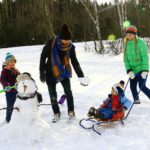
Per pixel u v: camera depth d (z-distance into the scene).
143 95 4.22
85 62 9.29
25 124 2.63
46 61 3.16
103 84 5.43
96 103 3.94
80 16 19.27
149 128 2.87
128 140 2.60
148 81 5.28
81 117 3.28
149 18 18.19
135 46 3.48
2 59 10.42
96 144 2.55
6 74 3.03
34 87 2.66
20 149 2.50
